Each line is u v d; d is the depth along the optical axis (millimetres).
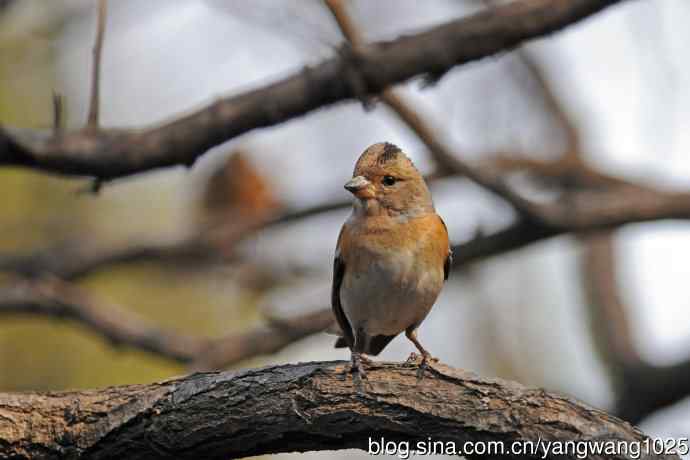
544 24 8203
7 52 13406
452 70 8578
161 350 12086
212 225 14469
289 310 13352
